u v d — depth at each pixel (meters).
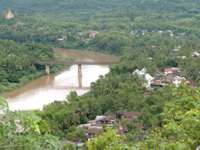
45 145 25.91
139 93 184.25
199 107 50.19
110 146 50.69
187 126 45.88
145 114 143.00
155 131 53.19
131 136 111.19
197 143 44.62
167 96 161.75
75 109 160.62
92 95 190.38
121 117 152.75
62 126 150.00
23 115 26.22
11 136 25.36
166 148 44.44
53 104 171.12
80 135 133.88
